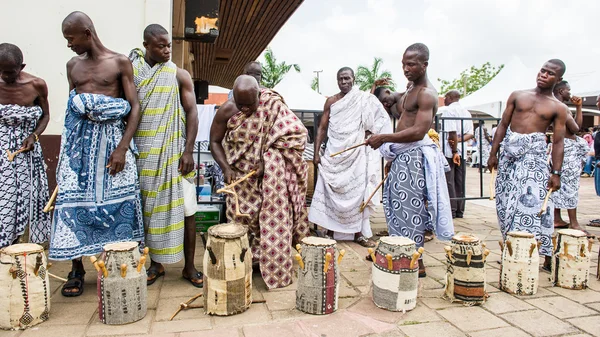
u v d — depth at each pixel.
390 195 3.45
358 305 2.83
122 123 3.01
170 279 3.26
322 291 2.62
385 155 3.54
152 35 2.94
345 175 4.36
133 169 2.98
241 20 9.28
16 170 3.26
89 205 2.81
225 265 2.57
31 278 2.43
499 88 14.33
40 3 4.16
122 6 4.32
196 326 2.47
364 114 4.38
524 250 3.00
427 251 4.20
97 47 2.88
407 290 2.69
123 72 2.91
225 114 3.24
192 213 3.19
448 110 5.88
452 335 2.40
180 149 3.10
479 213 6.30
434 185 3.26
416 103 3.28
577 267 3.11
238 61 14.09
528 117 3.60
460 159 6.15
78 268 3.00
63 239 2.72
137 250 2.58
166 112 3.02
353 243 4.50
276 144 3.21
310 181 5.31
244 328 2.45
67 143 2.82
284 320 2.56
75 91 2.90
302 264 2.66
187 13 5.85
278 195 3.15
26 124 3.36
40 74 4.19
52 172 4.21
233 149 3.29
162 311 2.68
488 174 13.33
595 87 11.05
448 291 2.89
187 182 3.17
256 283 3.22
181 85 3.13
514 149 3.62
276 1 7.98
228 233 2.59
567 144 5.05
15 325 2.39
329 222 4.48
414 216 3.33
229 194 3.34
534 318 2.63
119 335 2.35
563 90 5.22
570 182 5.09
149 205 3.06
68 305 2.75
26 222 3.35
